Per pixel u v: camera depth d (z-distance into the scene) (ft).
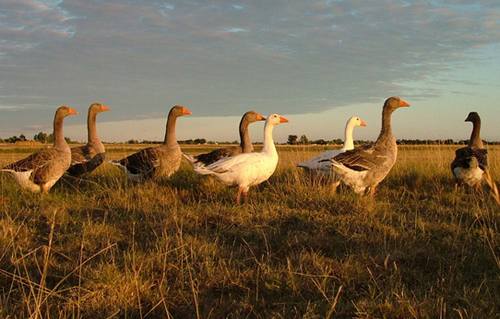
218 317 10.18
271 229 14.01
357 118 20.68
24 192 18.61
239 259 12.37
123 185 19.61
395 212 15.49
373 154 17.72
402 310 9.86
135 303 10.63
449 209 15.58
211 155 21.63
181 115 20.65
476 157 18.30
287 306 10.52
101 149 23.41
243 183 17.19
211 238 13.53
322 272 11.55
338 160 17.49
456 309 9.68
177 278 11.55
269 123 17.83
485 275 11.25
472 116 22.18
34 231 14.08
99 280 11.15
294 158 24.61
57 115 19.22
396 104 17.93
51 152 19.06
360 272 11.57
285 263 12.16
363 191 18.15
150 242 13.14
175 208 15.40
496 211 15.02
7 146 89.04
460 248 12.67
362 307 9.99
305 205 16.12
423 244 12.90
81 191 19.07
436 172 20.95
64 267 11.96
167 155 20.51
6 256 12.39
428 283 11.19
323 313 10.07
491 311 9.71
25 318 9.99
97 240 13.42
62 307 10.41
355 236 13.24
